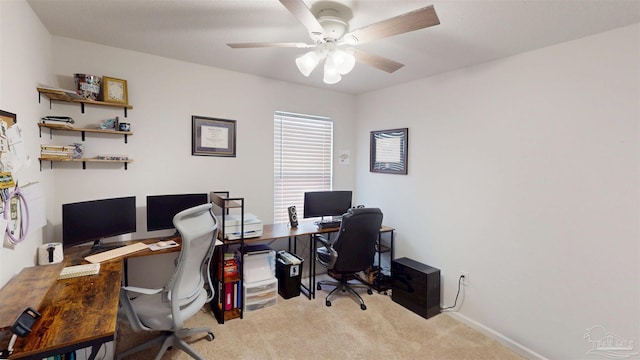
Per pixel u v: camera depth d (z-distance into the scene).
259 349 2.22
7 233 1.44
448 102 2.87
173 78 2.76
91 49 2.39
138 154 2.64
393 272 3.07
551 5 1.64
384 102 3.60
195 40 2.31
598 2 1.59
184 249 1.78
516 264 2.37
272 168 3.40
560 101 2.11
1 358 1.00
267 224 3.36
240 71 3.09
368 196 3.84
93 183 2.46
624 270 1.85
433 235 3.03
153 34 2.21
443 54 2.41
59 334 1.13
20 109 1.65
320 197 3.39
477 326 2.60
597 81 1.94
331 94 3.80
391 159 3.50
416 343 2.38
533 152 2.26
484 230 2.58
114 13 1.90
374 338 2.42
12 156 1.52
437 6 1.68
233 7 1.80
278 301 2.99
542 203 2.21
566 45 2.08
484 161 2.58
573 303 2.06
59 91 2.03
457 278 2.79
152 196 2.54
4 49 1.45
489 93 2.53
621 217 1.85
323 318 2.69
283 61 2.77
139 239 2.61
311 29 1.58
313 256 3.26
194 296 1.98
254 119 3.24
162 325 1.86
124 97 2.48
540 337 2.22
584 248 2.01
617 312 1.88
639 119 1.78
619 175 1.86
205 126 2.94
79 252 2.19
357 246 2.83
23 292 1.33
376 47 2.30
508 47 2.23
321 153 3.80
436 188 2.99
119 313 1.88
